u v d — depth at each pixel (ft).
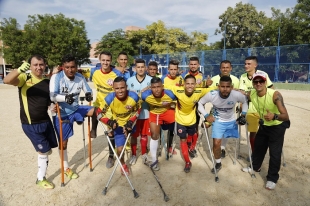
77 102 14.98
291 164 16.63
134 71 19.43
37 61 12.64
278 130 13.26
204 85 16.92
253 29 104.37
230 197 12.87
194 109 16.22
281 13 96.78
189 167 15.76
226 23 110.11
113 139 16.07
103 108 14.33
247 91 16.34
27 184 14.12
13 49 78.89
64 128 14.46
